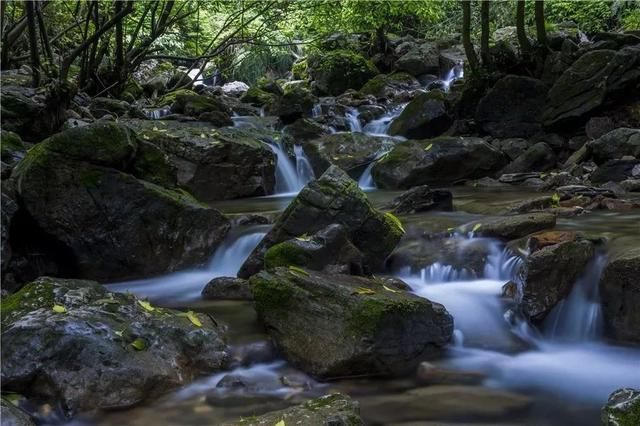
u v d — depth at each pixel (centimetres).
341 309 434
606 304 483
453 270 579
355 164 1088
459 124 1209
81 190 619
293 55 2306
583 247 508
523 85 1134
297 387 410
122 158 634
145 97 1612
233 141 982
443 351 460
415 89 1708
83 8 1594
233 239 677
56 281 464
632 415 318
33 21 1042
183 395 400
